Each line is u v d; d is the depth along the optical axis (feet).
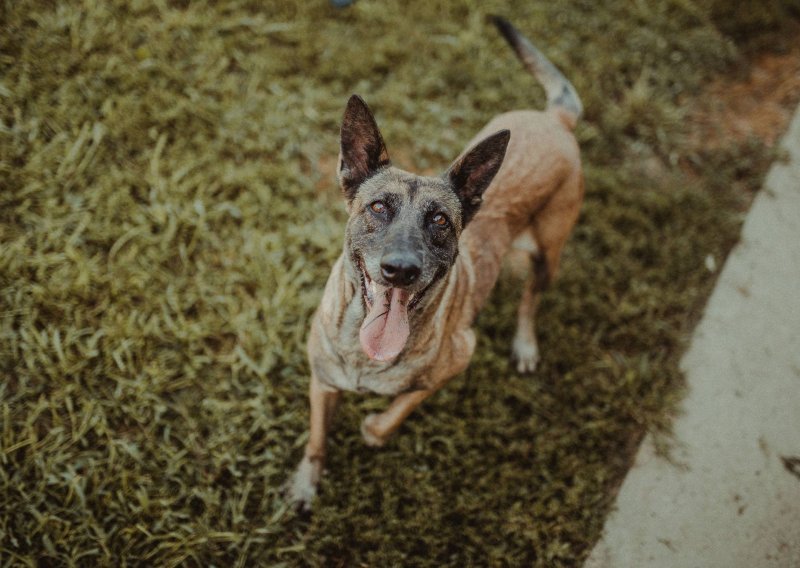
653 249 4.07
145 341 3.28
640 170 4.40
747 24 5.19
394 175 2.66
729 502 3.27
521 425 3.40
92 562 2.79
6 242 3.39
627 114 4.51
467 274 2.92
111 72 3.93
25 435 2.96
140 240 3.53
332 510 3.04
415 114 4.26
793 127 4.68
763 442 3.46
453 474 3.22
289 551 2.96
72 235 3.43
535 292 3.60
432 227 2.60
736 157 4.47
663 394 3.56
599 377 3.61
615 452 3.41
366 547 3.01
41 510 2.85
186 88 4.01
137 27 4.15
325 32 4.48
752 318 3.86
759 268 4.05
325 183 3.96
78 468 2.96
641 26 5.06
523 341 3.64
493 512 3.14
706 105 4.76
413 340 2.65
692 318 3.87
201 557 2.86
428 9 4.74
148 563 2.82
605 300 3.89
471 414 3.39
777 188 4.39
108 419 3.09
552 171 3.14
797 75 5.01
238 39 4.31
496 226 3.04
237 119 3.98
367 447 3.25
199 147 3.88
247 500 3.04
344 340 2.69
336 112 4.16
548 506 3.18
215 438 3.12
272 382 3.32
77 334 3.21
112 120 3.79
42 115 3.72
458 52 4.56
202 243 3.61
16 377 3.11
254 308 3.47
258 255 3.61
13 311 3.20
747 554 3.14
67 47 3.96
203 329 3.36
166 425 3.12
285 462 3.16
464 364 2.95
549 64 3.54
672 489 3.29
